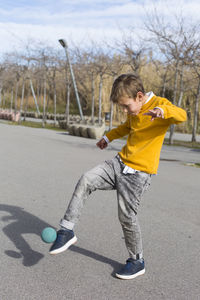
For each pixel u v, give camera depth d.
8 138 14.12
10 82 38.34
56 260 2.93
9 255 2.99
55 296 2.35
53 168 7.60
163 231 3.86
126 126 2.91
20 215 4.13
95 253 3.12
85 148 12.49
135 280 2.65
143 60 22.08
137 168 2.55
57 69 27.31
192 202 5.31
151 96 2.51
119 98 2.43
